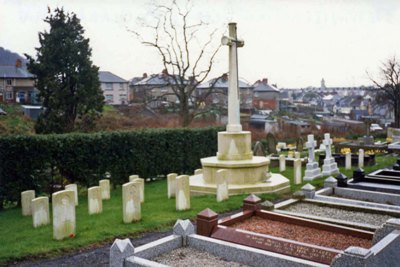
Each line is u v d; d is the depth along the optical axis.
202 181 16.36
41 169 15.43
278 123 49.47
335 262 5.68
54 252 9.01
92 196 12.21
